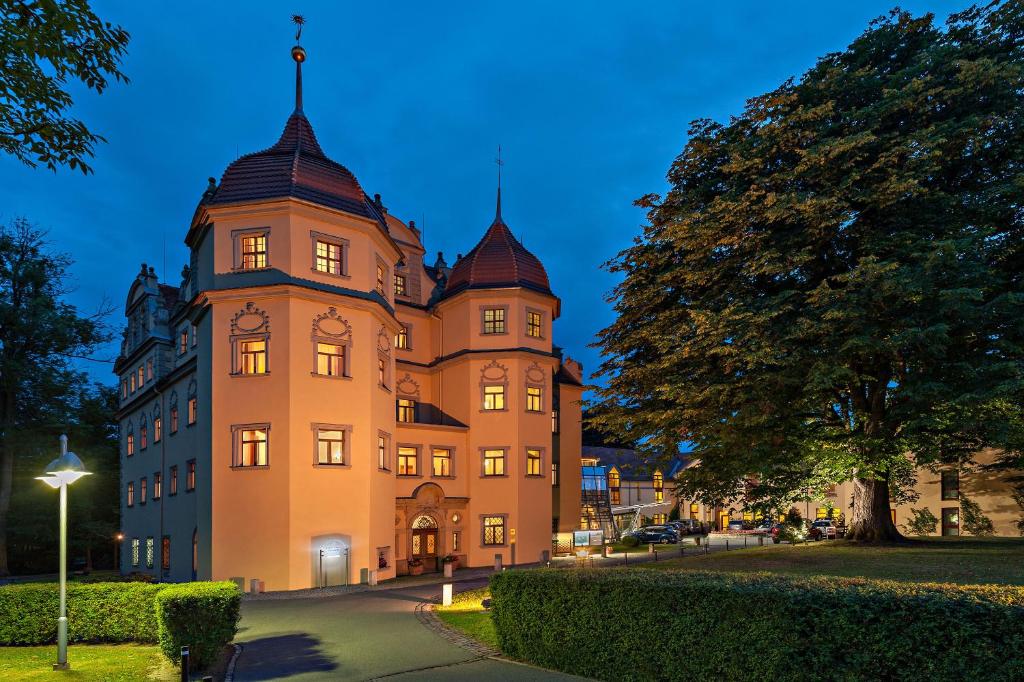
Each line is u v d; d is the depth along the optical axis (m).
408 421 39.69
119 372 48.50
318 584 27.00
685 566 21.09
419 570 33.97
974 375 16.47
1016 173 18.75
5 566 42.88
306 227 28.89
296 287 27.77
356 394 29.42
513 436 37.91
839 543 25.58
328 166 30.84
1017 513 40.22
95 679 11.53
